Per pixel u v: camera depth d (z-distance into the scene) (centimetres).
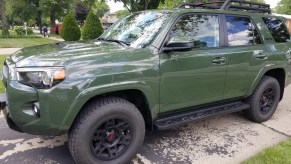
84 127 287
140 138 326
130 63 303
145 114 343
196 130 436
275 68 464
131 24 393
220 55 382
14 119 279
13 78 279
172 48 323
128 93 329
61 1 3691
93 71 280
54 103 267
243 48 414
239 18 423
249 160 338
